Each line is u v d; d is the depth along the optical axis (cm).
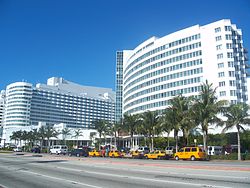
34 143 14950
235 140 7412
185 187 1305
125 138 11625
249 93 10519
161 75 11850
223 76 10069
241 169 2170
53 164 3095
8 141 17425
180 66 11244
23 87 18162
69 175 1936
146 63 12712
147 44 12875
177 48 11462
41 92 18838
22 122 17762
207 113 4956
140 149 5931
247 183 1402
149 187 1327
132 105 13512
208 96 5088
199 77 10612
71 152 6475
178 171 2122
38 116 18438
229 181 1482
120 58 18175
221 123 4969
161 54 12006
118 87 17850
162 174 1914
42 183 1541
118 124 9244
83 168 2542
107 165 2922
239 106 4856
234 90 9894
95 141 12925
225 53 10194
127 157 6056
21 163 3244
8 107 18562
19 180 1688
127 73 14762
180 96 5897
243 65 10844
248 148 6881
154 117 6981
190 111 5166
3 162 3412
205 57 10581
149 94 12281
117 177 1778
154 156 5131
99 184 1465
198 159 4428
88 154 6519
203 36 10788
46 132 13375
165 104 11506
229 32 10369
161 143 8612
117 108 17575
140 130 7456
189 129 5559
